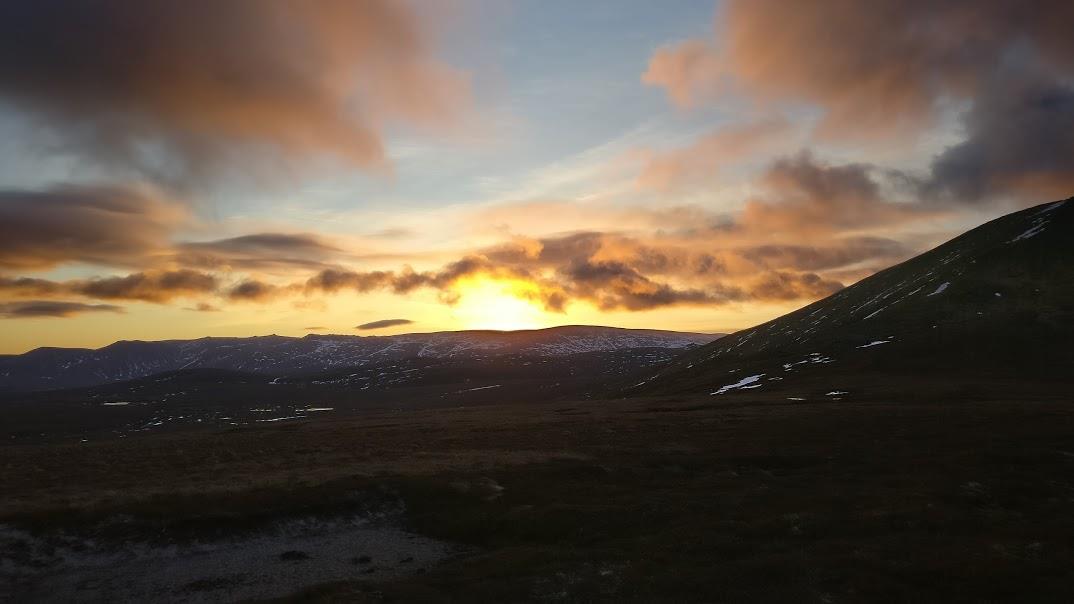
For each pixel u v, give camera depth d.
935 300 146.62
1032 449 45.06
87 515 33.62
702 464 47.88
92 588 26.97
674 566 25.14
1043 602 19.73
